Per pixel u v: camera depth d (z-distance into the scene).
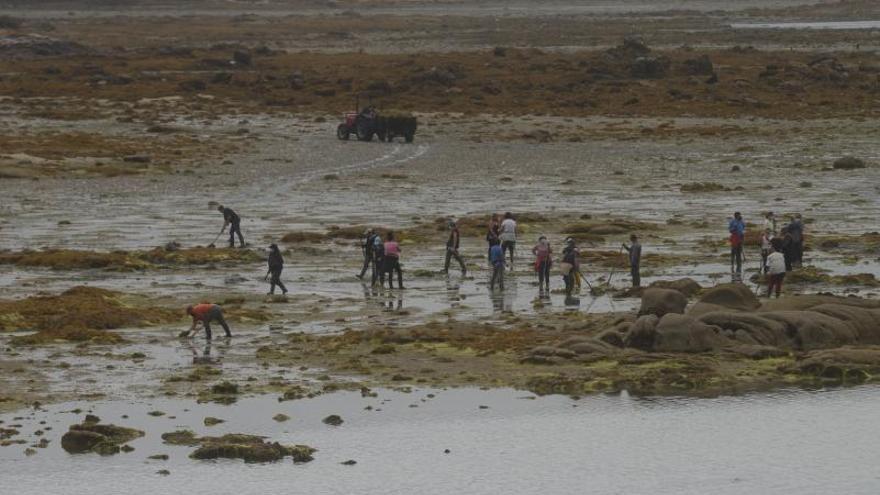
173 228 153.50
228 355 86.88
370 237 118.00
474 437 71.19
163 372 82.06
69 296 105.38
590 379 80.25
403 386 79.62
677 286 107.00
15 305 100.88
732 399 78.06
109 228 153.50
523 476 65.88
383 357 86.12
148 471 65.38
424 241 142.88
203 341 91.19
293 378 81.06
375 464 67.06
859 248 136.00
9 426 71.00
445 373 82.44
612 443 70.81
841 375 81.88
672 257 130.75
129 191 189.50
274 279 110.38
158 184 197.12
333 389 78.62
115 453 67.69
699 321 87.75
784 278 114.00
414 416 74.19
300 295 110.75
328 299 108.31
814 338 87.75
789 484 65.75
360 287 115.19
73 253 130.38
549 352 84.81
